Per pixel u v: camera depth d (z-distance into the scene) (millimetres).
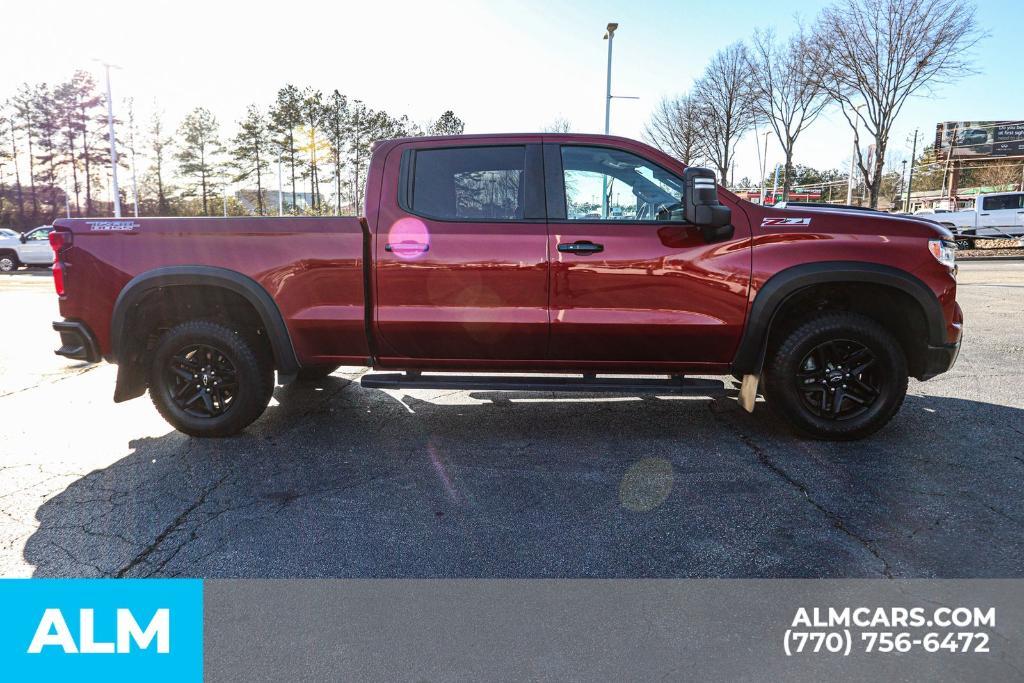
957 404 4988
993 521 3062
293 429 4496
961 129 39438
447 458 3938
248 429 4492
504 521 3102
